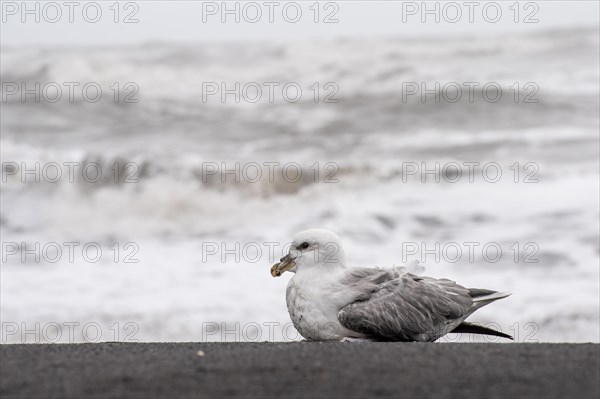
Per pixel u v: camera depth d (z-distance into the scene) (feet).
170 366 19.97
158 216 65.16
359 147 77.20
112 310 42.47
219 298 43.80
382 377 18.69
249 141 80.38
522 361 20.20
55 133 82.38
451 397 17.31
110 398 17.43
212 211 63.82
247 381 18.54
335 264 26.35
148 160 71.46
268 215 63.16
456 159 71.82
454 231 54.34
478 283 44.91
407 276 26.96
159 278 47.37
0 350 22.85
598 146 73.77
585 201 57.62
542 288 43.55
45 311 42.63
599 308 40.57
